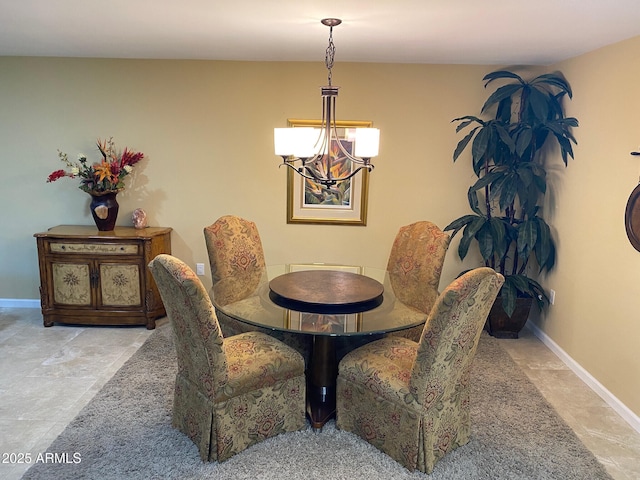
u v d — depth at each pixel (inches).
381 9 95.8
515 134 149.5
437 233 127.1
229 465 89.8
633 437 102.3
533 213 151.4
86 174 153.9
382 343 104.0
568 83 141.6
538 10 93.4
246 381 90.6
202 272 172.6
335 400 108.5
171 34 121.6
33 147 164.9
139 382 120.7
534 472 89.7
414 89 160.1
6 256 171.9
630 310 108.8
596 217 123.9
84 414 106.0
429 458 88.0
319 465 90.2
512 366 135.3
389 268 138.3
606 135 120.0
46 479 85.2
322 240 170.7
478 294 82.1
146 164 166.1
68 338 147.9
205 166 166.4
